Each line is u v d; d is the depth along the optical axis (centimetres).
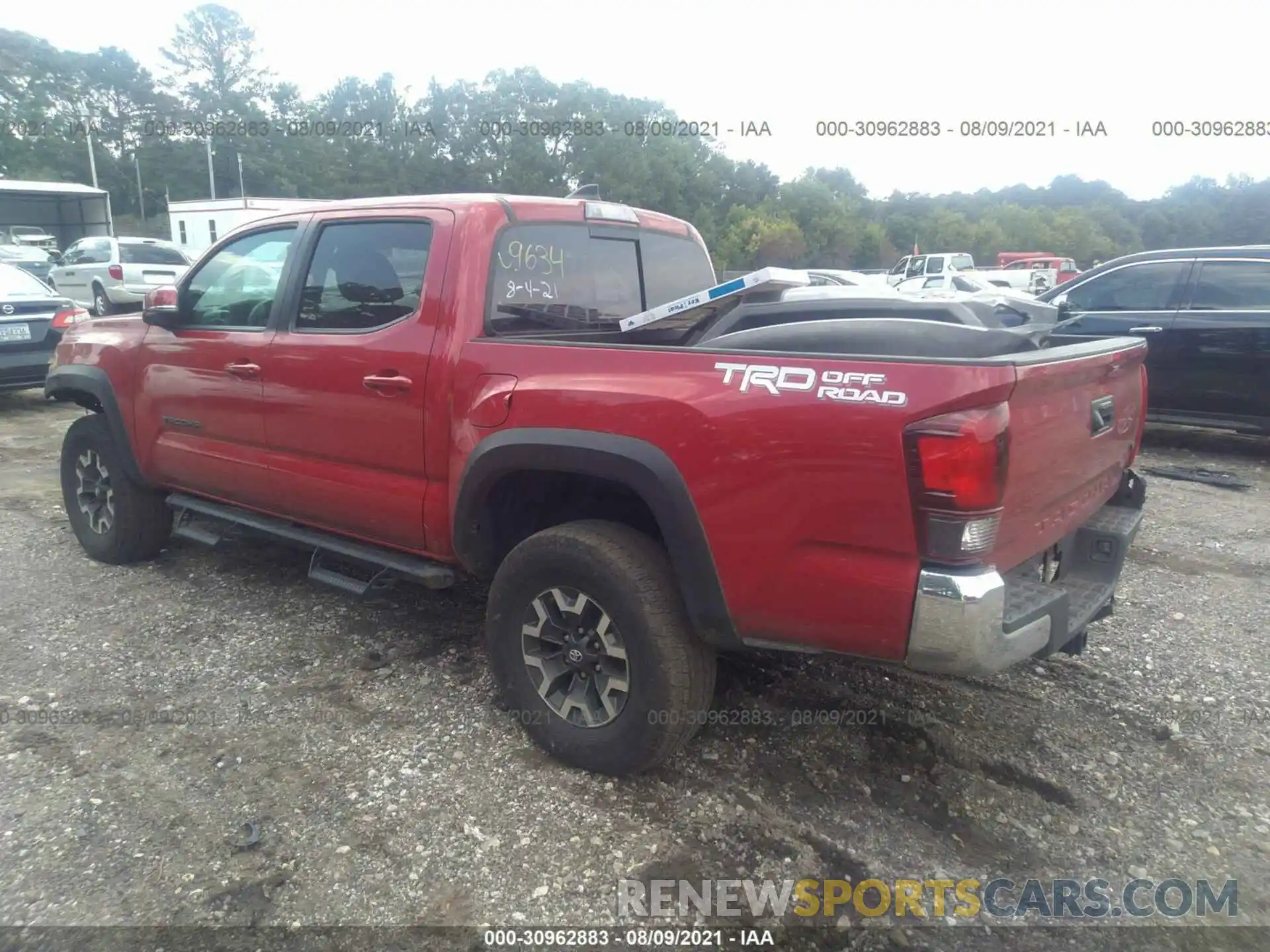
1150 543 544
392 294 348
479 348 318
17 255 2205
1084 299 830
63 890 250
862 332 280
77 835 272
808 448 248
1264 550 531
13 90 7281
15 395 1105
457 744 324
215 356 410
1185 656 394
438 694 359
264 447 398
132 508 478
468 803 290
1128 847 272
